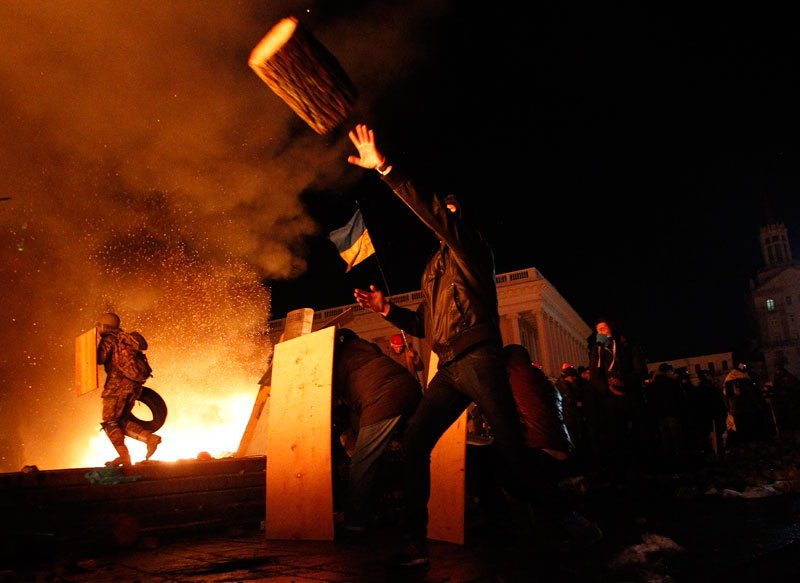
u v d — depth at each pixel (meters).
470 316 3.10
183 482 4.82
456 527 3.74
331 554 3.47
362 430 3.91
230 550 3.78
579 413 10.21
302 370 4.30
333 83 2.57
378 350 4.21
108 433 5.32
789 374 13.59
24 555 3.68
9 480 4.05
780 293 104.44
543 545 3.36
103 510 4.36
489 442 4.13
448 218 2.95
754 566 2.60
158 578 2.99
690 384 11.96
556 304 58.38
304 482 4.11
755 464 7.09
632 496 5.55
